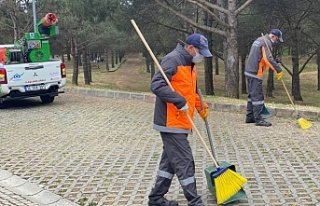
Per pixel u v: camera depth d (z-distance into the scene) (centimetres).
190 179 440
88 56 3344
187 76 438
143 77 4169
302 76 3934
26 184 568
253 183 541
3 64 1153
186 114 429
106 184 555
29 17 2052
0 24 2147
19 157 693
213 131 833
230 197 466
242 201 483
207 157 661
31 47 1202
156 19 1820
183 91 438
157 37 2148
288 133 798
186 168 439
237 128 854
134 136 809
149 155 680
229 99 1170
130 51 2952
